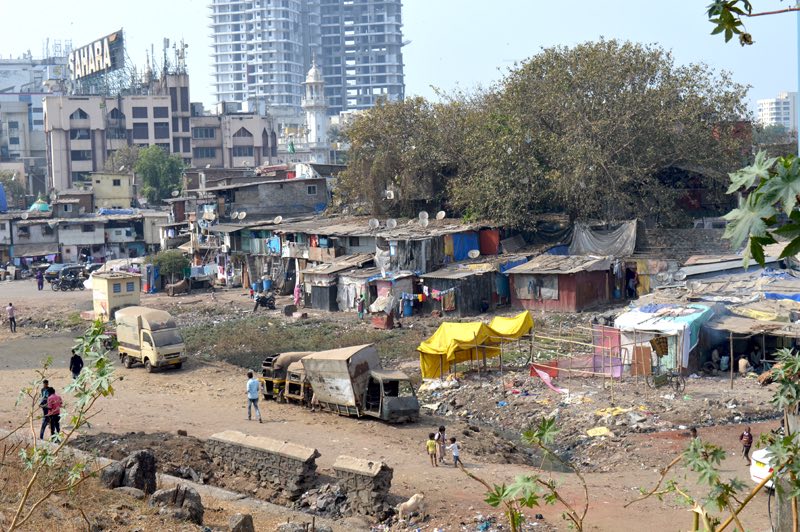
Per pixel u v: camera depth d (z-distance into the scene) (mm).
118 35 178875
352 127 80938
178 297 75375
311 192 89062
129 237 102812
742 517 22609
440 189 78375
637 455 29844
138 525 19234
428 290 61062
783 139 88438
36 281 92312
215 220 85812
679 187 69250
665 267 58750
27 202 140250
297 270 73750
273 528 21406
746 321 40594
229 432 28578
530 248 66125
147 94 176750
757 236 5098
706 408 34562
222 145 173750
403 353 48906
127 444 29469
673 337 39688
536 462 30781
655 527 22609
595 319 48156
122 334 48312
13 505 18984
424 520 23250
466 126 75688
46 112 161250
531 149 65812
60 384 43344
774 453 7641
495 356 43438
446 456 30094
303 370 37938
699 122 64688
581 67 64875
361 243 69312
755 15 6414
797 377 9523
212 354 51219
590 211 63906
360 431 33562
